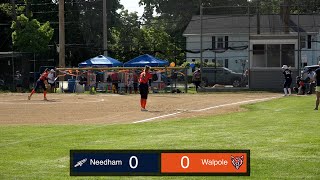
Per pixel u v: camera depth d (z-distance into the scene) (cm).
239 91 4466
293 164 1195
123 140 1526
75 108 2831
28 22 5150
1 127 1942
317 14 6019
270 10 6931
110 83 4591
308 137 1538
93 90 4547
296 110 2486
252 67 4584
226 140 1497
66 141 1534
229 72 5084
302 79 4131
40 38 5106
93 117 2352
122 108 2798
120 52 6488
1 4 5644
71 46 6419
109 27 7119
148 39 7019
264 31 6406
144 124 1956
